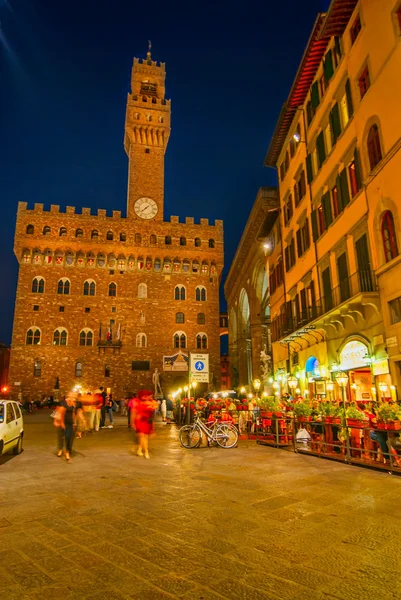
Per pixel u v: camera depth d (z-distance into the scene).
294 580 4.86
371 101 19.05
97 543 6.07
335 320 22.92
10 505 8.16
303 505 8.04
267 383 45.81
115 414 47.34
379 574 5.00
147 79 72.75
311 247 27.61
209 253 66.56
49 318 59.12
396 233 16.86
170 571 5.12
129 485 9.90
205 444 18.34
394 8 17.17
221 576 4.97
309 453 14.72
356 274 20.39
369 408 15.23
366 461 12.24
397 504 8.07
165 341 62.00
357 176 20.61
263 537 6.28
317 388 26.42
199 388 59.91
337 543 6.01
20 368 56.81
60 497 8.77
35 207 61.88
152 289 63.56
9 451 15.51
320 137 26.30
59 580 4.89
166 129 69.62
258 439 18.42
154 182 67.56
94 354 59.28
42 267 60.62
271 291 40.41
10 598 4.46
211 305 64.94
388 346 17.50
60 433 14.95
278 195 37.00
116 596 4.50
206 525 6.85
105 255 63.09
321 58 26.20
